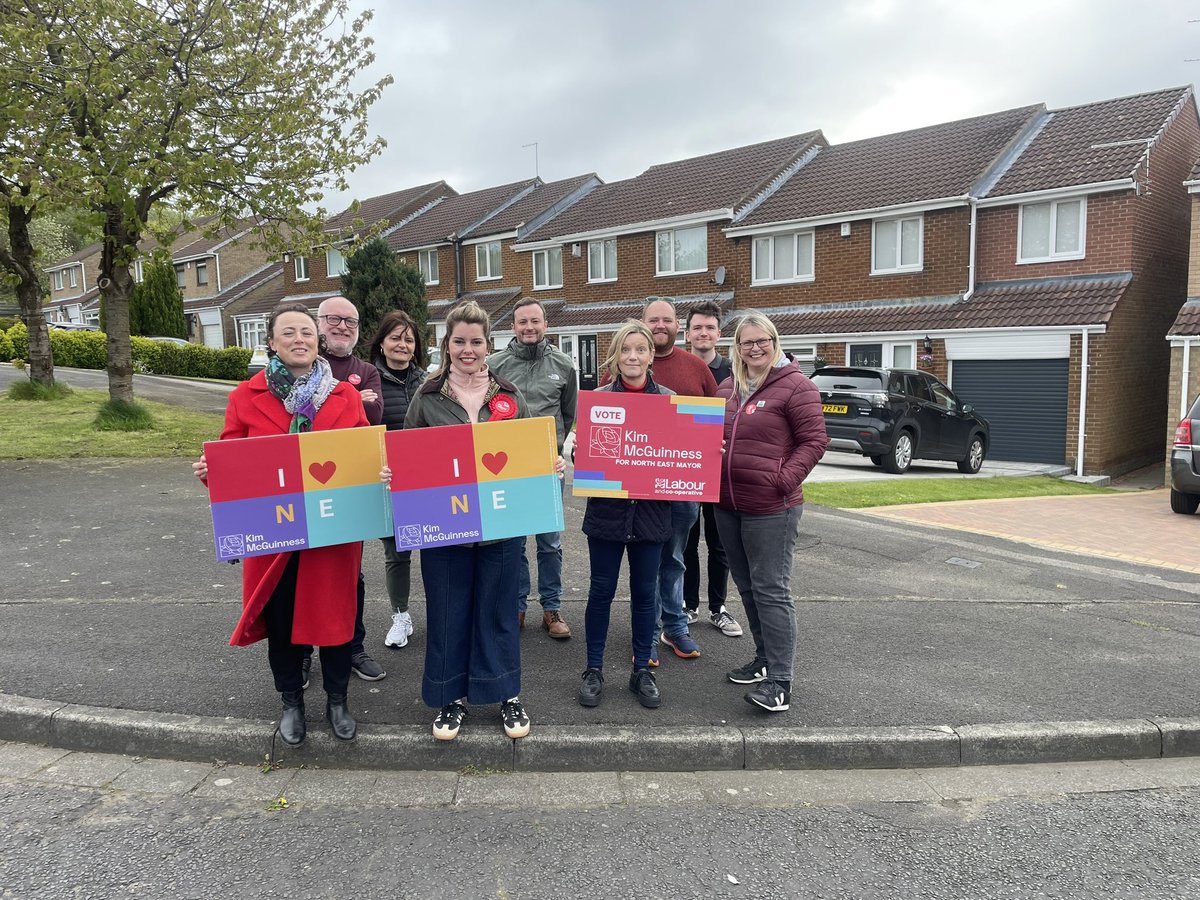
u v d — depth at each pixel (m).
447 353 3.66
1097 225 15.95
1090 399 15.18
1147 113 17.48
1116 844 3.11
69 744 3.68
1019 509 10.63
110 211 11.84
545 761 3.59
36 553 6.38
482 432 3.48
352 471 3.40
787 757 3.67
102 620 4.92
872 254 18.59
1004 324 15.88
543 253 26.00
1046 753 3.79
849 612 5.61
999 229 17.03
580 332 23.88
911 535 8.20
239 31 11.08
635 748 3.61
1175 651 4.95
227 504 3.27
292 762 3.56
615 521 3.85
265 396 3.52
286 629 3.42
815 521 8.65
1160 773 3.71
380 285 18.28
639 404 3.85
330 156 12.30
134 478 9.41
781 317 19.92
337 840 3.02
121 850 2.93
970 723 3.87
